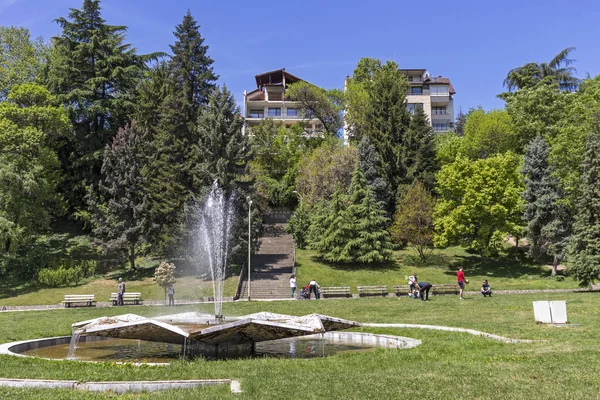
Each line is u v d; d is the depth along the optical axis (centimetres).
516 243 5019
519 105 5925
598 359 961
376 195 5459
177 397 757
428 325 1742
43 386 857
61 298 3750
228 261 4394
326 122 7419
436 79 9700
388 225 5475
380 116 6031
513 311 2116
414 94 9244
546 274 4331
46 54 6262
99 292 3919
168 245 4288
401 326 1694
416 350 1185
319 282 4156
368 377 862
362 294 3703
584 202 3444
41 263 4462
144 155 4759
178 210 4494
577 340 1259
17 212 4212
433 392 742
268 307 2714
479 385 778
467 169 4653
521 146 5731
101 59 5622
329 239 4625
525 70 6744
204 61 5703
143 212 4500
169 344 1515
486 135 5766
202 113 4934
